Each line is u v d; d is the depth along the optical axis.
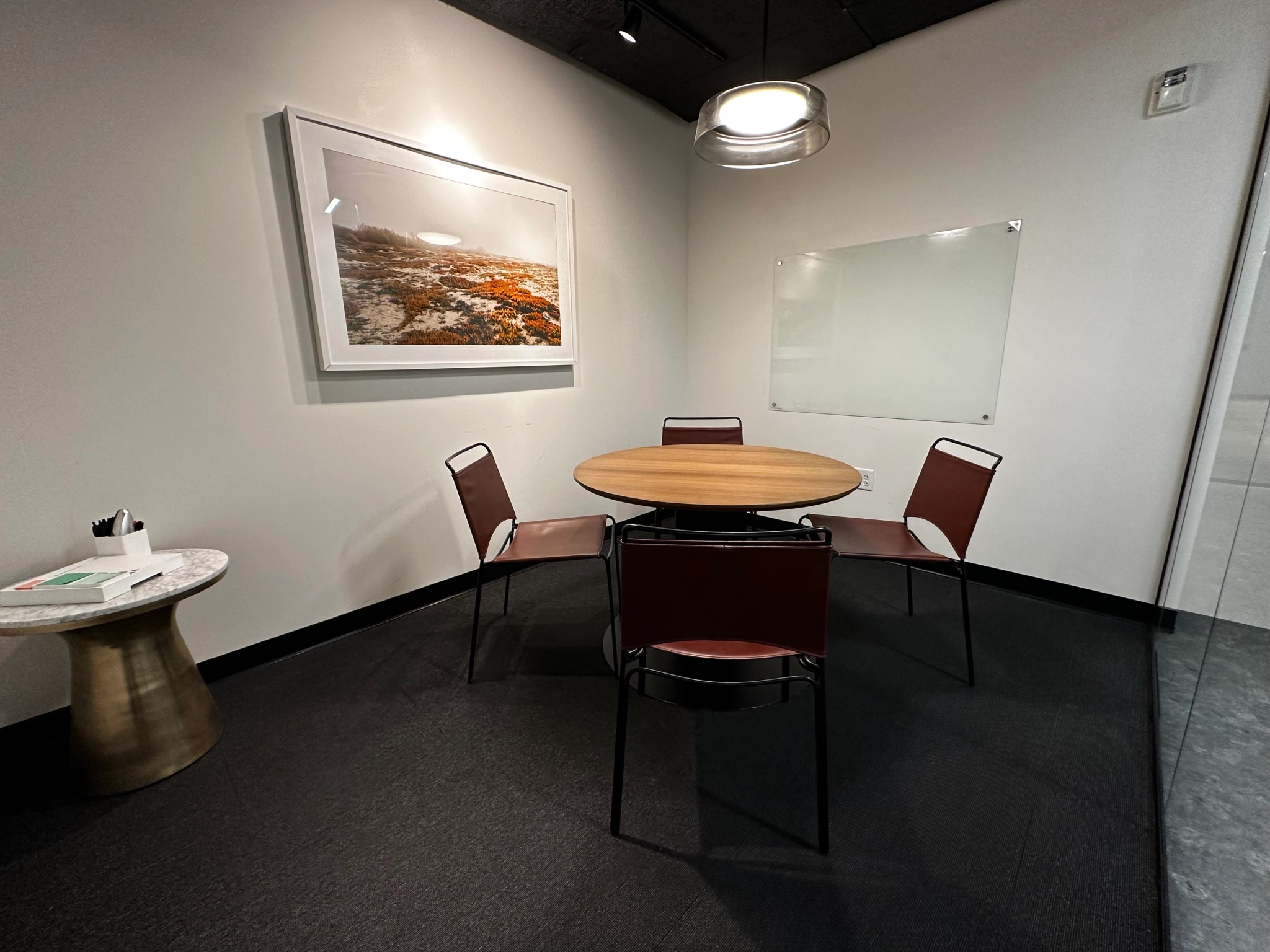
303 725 1.65
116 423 1.57
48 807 1.34
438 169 2.17
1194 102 1.83
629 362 3.24
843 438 3.01
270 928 1.05
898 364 2.72
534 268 2.58
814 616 1.13
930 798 1.34
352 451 2.11
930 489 2.02
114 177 1.50
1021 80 2.18
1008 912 1.06
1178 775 1.20
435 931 1.04
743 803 1.33
